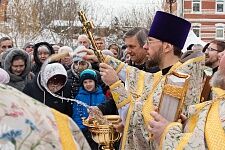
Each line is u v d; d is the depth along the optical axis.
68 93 5.32
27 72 5.94
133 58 4.28
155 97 3.43
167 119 2.79
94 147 5.09
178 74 2.91
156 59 3.51
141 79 3.87
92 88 5.57
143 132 3.47
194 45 7.06
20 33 24.78
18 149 1.31
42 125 1.39
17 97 1.43
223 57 2.82
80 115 5.31
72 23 32.34
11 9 25.14
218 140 2.27
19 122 1.35
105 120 3.81
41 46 7.09
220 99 2.44
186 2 43.31
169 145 2.51
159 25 3.46
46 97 5.05
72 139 1.48
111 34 31.34
